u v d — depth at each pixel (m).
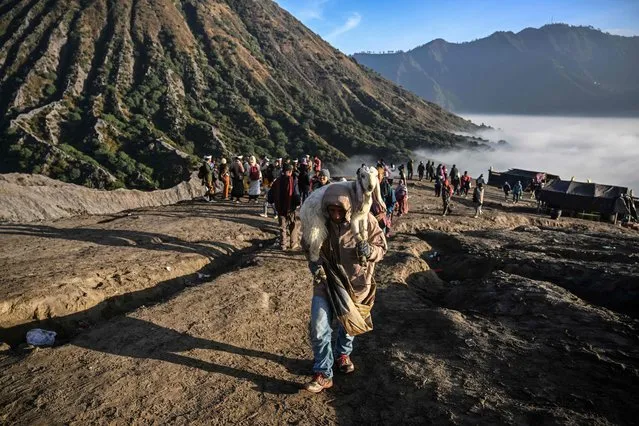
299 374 4.40
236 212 15.95
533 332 5.25
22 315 5.87
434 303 7.29
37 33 140.88
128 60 142.25
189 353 4.71
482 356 4.64
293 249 10.20
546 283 7.05
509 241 12.30
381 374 4.34
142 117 116.81
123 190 21.69
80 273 7.26
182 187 25.19
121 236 10.74
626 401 3.74
